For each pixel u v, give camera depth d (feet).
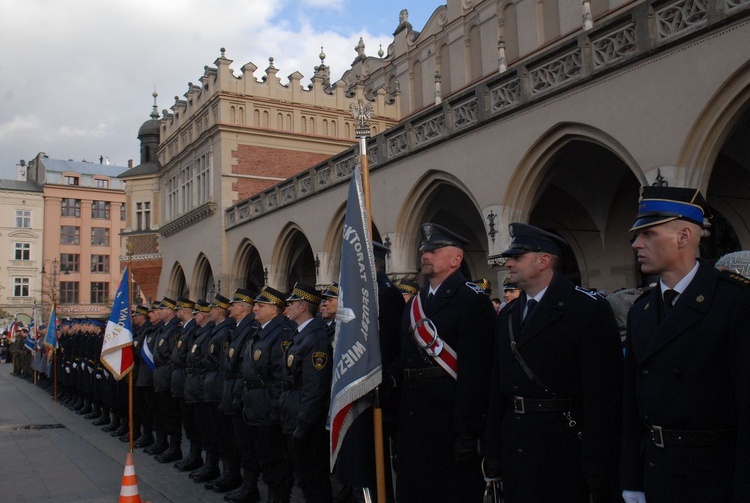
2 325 208.23
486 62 69.36
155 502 23.49
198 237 88.94
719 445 9.18
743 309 9.09
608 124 33.24
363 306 14.82
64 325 62.54
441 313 14.26
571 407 11.96
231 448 25.20
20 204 218.18
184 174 96.27
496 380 12.89
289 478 22.25
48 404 58.34
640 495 10.05
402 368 14.94
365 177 16.55
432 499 13.74
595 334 11.80
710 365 9.23
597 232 48.49
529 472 11.76
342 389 14.38
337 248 60.44
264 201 72.23
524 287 12.67
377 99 87.10
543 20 61.77
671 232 9.80
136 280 107.14
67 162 239.91
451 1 76.13
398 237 49.67
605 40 33.68
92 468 29.99
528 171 38.63
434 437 13.92
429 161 46.50
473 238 60.23
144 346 33.45
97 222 228.63
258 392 21.70
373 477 15.99
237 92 83.46
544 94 36.78
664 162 30.37
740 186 40.01
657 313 10.08
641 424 10.26
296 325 22.62
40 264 218.79
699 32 28.71
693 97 29.07
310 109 88.07
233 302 25.32
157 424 33.47
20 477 28.43
